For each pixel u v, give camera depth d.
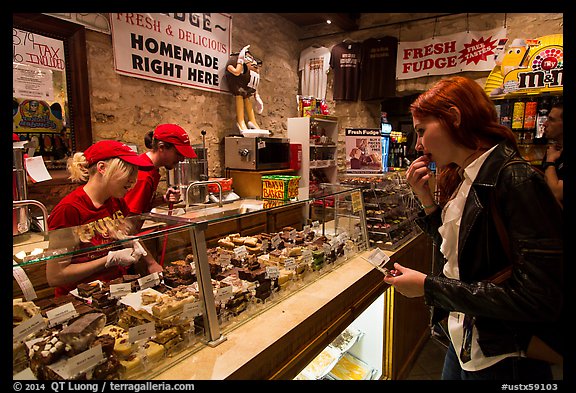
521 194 0.93
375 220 2.45
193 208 1.84
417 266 2.90
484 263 1.04
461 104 1.09
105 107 2.99
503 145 1.06
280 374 1.27
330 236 2.14
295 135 4.46
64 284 1.15
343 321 1.69
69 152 2.69
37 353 0.90
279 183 2.06
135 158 1.65
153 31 3.30
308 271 1.82
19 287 1.03
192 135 3.83
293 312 1.45
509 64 3.82
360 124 5.27
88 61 2.85
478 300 0.99
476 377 1.17
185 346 1.17
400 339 2.49
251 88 4.06
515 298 0.91
